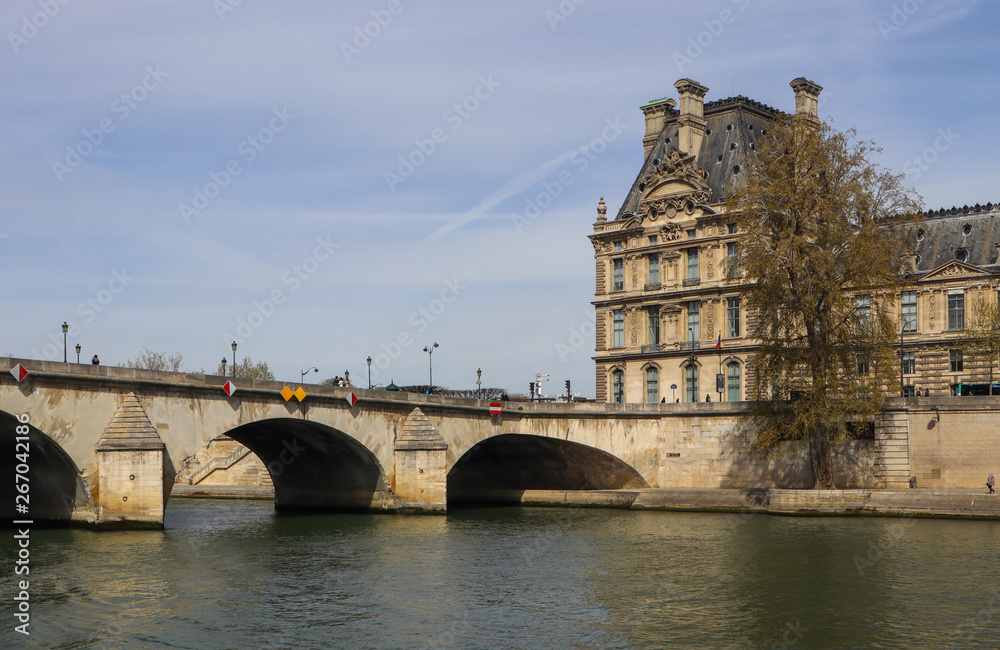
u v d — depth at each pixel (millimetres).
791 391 84188
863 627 44312
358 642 41688
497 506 99375
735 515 84500
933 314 105688
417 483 84438
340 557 60250
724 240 114812
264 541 66750
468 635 42844
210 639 41875
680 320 118125
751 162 86938
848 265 80688
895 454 87562
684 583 53000
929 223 111250
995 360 100375
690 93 122062
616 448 96562
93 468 65500
